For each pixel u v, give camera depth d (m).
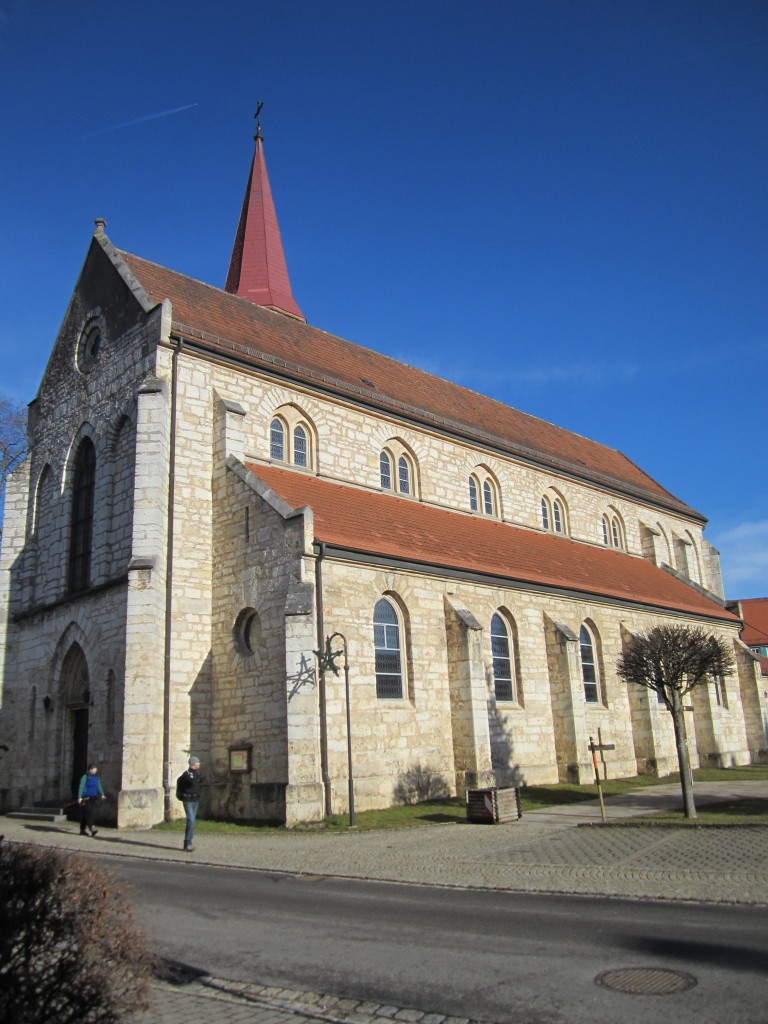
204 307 30.33
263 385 28.17
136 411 25.91
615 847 16.44
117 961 5.81
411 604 25.73
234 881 14.10
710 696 38.75
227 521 25.08
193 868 15.67
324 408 30.00
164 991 8.30
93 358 29.22
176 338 25.98
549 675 30.88
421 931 10.23
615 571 39.69
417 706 25.05
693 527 53.03
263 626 23.27
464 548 29.86
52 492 30.03
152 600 23.02
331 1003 7.79
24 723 28.22
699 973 8.07
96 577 26.25
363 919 10.98
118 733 23.70
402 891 13.05
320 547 23.03
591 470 44.28
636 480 50.59
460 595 27.78
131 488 25.86
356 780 22.67
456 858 15.85
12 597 30.28
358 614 23.94
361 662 23.64
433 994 7.85
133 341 26.91
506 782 27.95
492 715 28.14
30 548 30.38
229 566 24.62
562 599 32.44
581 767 29.70
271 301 41.41
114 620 24.72
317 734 21.41
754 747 42.12
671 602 39.53
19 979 5.35
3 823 24.22
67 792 26.22
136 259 30.69
